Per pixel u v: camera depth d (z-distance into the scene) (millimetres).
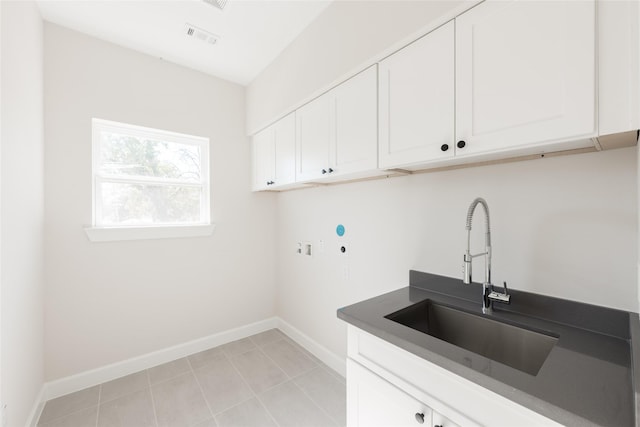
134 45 2129
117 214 2172
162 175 2389
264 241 2920
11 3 1306
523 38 904
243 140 2783
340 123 1657
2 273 1209
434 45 1157
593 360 827
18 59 1386
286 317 2836
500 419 743
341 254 2135
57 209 1895
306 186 2400
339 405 1802
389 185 1768
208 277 2570
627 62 724
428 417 892
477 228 1354
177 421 1668
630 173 956
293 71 2031
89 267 2021
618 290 985
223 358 2377
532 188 1174
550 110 850
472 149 1036
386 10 1314
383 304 1316
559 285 1110
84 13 1793
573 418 609
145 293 2254
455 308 1290
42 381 1812
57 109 1890
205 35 2012
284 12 1762
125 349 2162
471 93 1037
